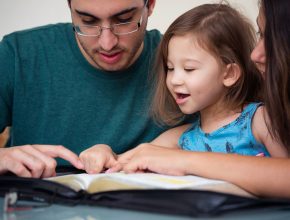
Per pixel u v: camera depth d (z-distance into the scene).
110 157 0.88
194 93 0.97
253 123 0.96
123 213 0.55
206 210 0.51
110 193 0.58
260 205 0.55
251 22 1.10
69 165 1.04
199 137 1.04
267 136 0.92
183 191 0.54
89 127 1.17
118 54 1.03
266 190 0.71
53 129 1.17
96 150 0.90
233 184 0.70
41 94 1.17
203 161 0.74
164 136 1.12
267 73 0.85
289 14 0.81
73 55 1.18
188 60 0.96
